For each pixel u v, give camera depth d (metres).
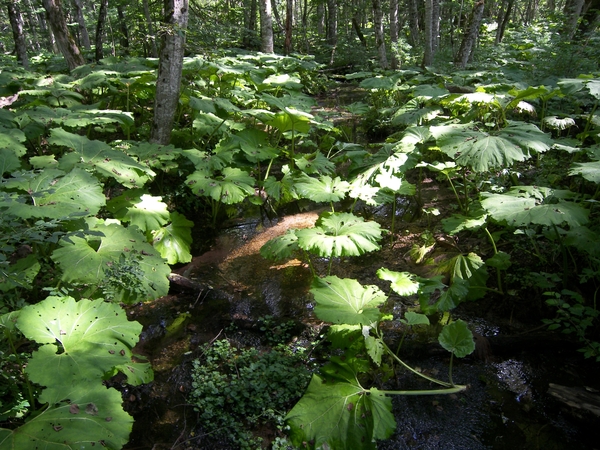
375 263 4.86
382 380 3.33
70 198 3.42
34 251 3.71
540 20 14.71
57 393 2.24
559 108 7.11
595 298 3.67
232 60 10.02
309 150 7.86
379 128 8.59
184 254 4.88
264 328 3.88
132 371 2.88
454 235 5.05
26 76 8.30
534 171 5.76
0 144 4.44
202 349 3.65
